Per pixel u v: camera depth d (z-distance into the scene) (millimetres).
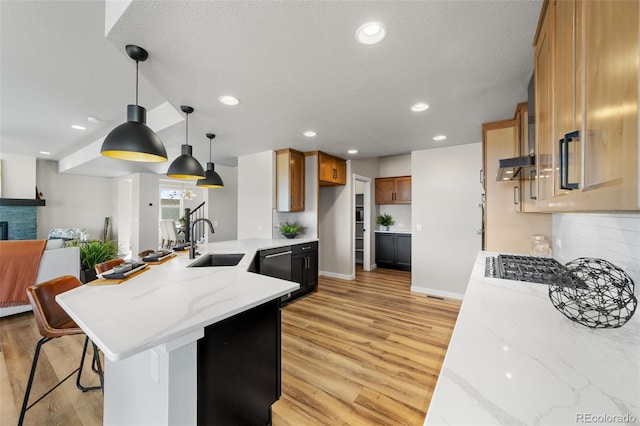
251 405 1388
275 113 2656
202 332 1060
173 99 2346
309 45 1578
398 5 1276
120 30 1428
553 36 1050
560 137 958
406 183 5793
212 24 1387
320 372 2125
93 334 917
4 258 3092
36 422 1636
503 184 2855
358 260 6320
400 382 2006
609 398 570
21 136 4301
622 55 515
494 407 548
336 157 4828
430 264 4102
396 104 2439
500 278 1613
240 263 2203
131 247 6629
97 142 4602
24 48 1990
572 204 801
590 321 945
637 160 457
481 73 1899
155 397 1072
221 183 3570
